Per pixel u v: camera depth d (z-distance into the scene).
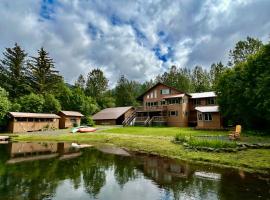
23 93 65.62
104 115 64.88
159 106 53.56
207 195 8.64
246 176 11.15
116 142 26.89
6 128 44.31
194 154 16.80
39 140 31.50
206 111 41.09
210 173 11.94
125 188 9.77
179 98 50.16
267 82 22.62
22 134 38.97
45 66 70.62
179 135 23.09
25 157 17.61
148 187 9.85
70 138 32.44
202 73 83.12
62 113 53.22
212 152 16.91
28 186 9.95
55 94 68.62
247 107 32.38
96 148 23.12
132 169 13.32
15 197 8.58
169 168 13.43
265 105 23.44
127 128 44.31
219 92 38.84
